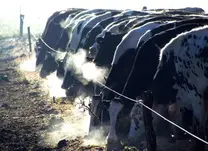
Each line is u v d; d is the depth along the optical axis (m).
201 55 9.95
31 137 11.31
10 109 14.19
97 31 15.24
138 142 9.82
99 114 11.06
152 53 10.57
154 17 13.59
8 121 12.74
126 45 11.45
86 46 15.06
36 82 18.38
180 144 9.98
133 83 10.32
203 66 9.99
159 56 10.41
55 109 14.03
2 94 16.36
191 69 10.00
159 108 10.20
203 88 10.04
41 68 19.88
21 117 13.23
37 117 13.19
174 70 10.07
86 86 14.10
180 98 10.12
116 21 14.64
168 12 17.83
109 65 12.48
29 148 10.47
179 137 10.33
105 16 16.98
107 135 10.69
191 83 9.98
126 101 10.16
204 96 10.06
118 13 17.91
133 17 15.13
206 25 10.64
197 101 9.87
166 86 10.09
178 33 10.91
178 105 10.18
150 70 10.46
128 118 10.19
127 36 11.63
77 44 16.41
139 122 9.89
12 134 11.47
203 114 9.91
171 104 10.19
